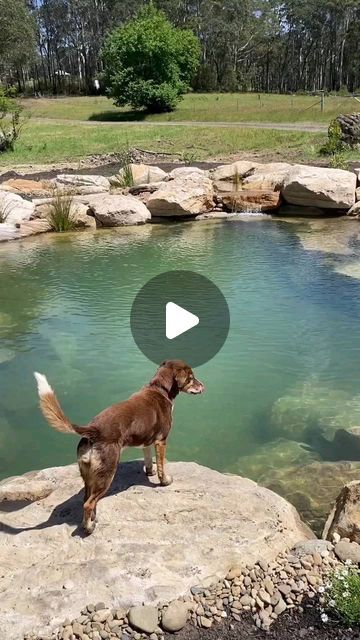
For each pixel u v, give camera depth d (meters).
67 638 1.82
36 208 9.32
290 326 5.03
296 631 1.88
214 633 1.88
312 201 9.56
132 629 1.87
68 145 16.27
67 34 46.38
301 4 42.94
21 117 24.42
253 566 2.10
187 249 7.66
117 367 4.34
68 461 3.26
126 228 9.16
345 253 7.20
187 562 2.08
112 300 5.78
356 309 5.39
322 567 2.13
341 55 41.81
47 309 5.57
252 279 6.30
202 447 3.37
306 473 3.02
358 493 2.42
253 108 24.34
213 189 10.46
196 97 31.53
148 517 2.27
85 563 2.05
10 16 33.72
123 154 14.16
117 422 2.13
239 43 43.50
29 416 3.74
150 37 24.31
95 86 41.59
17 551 2.13
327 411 3.70
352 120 13.57
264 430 3.54
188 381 2.46
